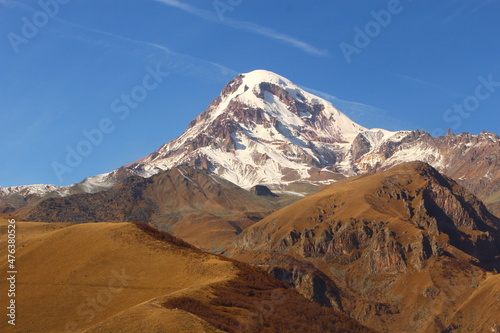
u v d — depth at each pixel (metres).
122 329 123.62
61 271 170.12
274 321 142.50
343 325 152.62
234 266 166.62
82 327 147.62
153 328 121.12
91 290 160.88
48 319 151.75
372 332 157.38
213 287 150.12
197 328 120.88
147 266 167.75
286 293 159.75
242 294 151.75
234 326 130.62
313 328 146.62
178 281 160.50
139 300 153.38
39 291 163.25
